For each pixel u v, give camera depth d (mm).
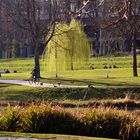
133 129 21000
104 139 19031
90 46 86750
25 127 21500
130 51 105875
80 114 22219
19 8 71125
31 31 74000
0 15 78438
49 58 85812
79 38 83188
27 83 68062
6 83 68875
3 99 52750
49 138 18750
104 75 81500
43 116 21625
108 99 48656
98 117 21625
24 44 84000
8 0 72875
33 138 18688
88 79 72562
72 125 21578
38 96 55062
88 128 21438
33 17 71312
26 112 21828
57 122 21641
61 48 84438
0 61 135875
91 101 46125
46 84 65500
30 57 143750
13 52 138875
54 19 68938
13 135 19203
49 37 76625
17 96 55031
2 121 21734
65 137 19109
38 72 76000
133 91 53469
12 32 86750
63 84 65000
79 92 54312
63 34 82250
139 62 102125
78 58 85875
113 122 21406
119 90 53719
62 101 48031
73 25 80938
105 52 112188
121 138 20891
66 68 87125
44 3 69000
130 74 82062
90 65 98375
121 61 105562
